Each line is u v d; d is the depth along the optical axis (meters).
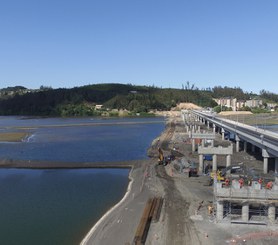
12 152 129.12
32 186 81.06
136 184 79.62
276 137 97.88
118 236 49.66
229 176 74.19
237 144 131.25
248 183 56.69
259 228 50.16
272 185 52.94
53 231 53.69
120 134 193.75
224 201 53.38
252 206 55.50
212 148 88.19
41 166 103.00
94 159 115.25
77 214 61.19
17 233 53.16
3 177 90.38
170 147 135.50
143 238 48.16
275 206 51.59
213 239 47.19
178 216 56.31
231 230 49.81
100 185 81.50
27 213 62.00
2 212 62.66
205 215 56.19
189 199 65.56
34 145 147.88
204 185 75.88
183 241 47.12
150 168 95.12
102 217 57.84
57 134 193.25
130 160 111.06
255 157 116.31
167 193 69.88
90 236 50.03
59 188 79.06
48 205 66.44
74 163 106.00
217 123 179.12
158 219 55.47
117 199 70.06
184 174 85.56
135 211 59.78
